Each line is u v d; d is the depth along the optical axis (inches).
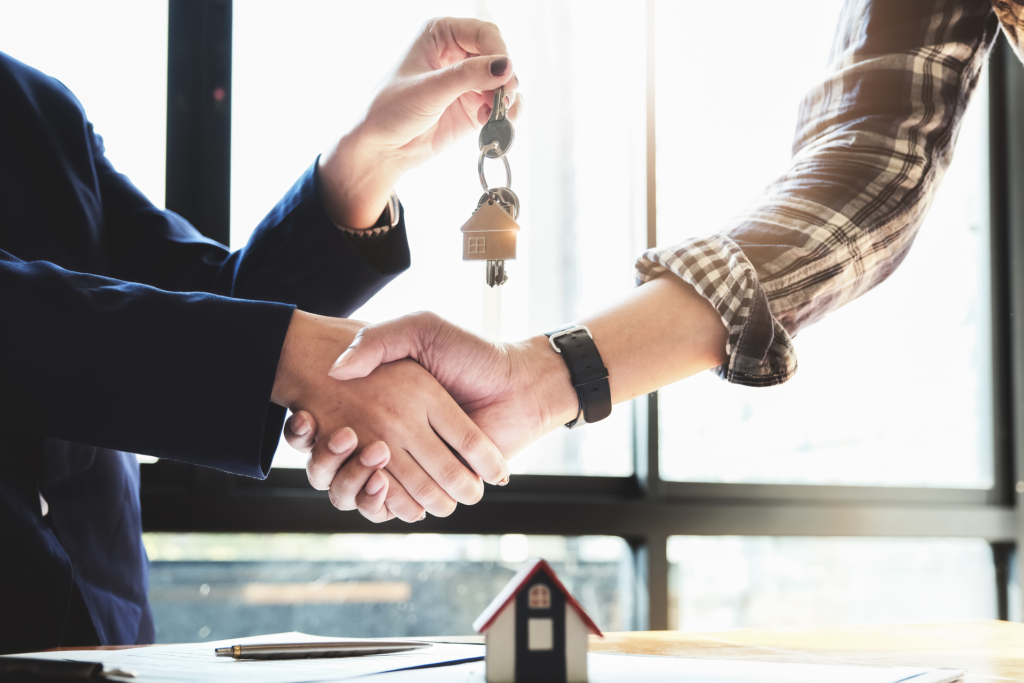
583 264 85.2
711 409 82.2
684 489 79.2
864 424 87.7
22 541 25.5
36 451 27.5
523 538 74.2
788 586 81.5
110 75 67.2
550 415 30.0
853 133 32.6
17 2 65.4
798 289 30.1
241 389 24.0
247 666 18.4
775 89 86.1
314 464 27.0
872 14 33.7
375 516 28.0
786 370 29.7
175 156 67.6
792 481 83.7
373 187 34.0
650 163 80.4
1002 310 92.0
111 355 23.5
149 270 36.1
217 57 69.1
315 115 71.9
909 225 32.0
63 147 33.4
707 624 78.4
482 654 21.4
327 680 16.0
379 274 35.0
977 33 33.0
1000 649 25.3
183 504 62.6
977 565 88.8
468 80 29.6
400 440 27.3
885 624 33.5
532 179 87.3
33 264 24.8
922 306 91.1
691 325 30.4
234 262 35.1
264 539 68.4
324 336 26.4
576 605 16.9
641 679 16.9
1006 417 91.0
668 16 83.7
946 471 90.2
